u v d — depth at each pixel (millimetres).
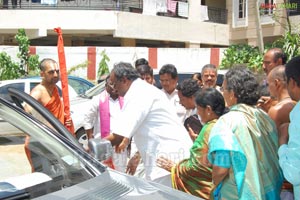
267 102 3516
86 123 4992
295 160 2498
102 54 15750
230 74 2936
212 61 16484
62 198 2215
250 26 20438
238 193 2703
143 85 3598
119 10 18266
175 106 4754
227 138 2709
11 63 14680
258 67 12891
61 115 4605
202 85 5191
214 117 3135
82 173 2557
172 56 16328
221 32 20875
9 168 2576
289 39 12055
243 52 14828
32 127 2893
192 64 16406
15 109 2980
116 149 3611
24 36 15047
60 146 2771
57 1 18094
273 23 19547
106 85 4832
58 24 16953
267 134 2830
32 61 14820
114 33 17297
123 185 2484
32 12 16828
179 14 19703
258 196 2678
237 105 2879
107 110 4762
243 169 2693
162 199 2357
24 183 2396
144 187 2510
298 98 2662
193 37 19750
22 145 2783
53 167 2578
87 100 7574
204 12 20406
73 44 20578
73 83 9781
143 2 18578
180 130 3688
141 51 16000
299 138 2496
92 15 17062
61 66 4746
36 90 4453
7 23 16828
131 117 3500
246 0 20516
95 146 2750
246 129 2736
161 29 18609
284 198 3074
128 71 3602
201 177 3186
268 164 2771
